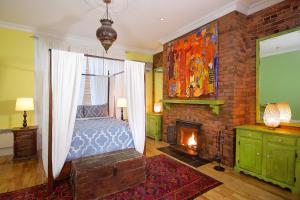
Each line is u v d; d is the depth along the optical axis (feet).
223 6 9.68
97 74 15.28
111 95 15.62
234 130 9.67
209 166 10.06
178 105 13.74
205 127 11.42
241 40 9.91
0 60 11.85
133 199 6.74
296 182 7.06
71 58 7.69
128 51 17.58
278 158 7.60
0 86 11.87
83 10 10.05
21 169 9.54
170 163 10.42
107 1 9.05
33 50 12.94
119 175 7.27
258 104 9.77
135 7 9.66
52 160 7.23
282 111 8.79
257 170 8.36
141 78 10.02
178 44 13.39
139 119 9.89
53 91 7.27
